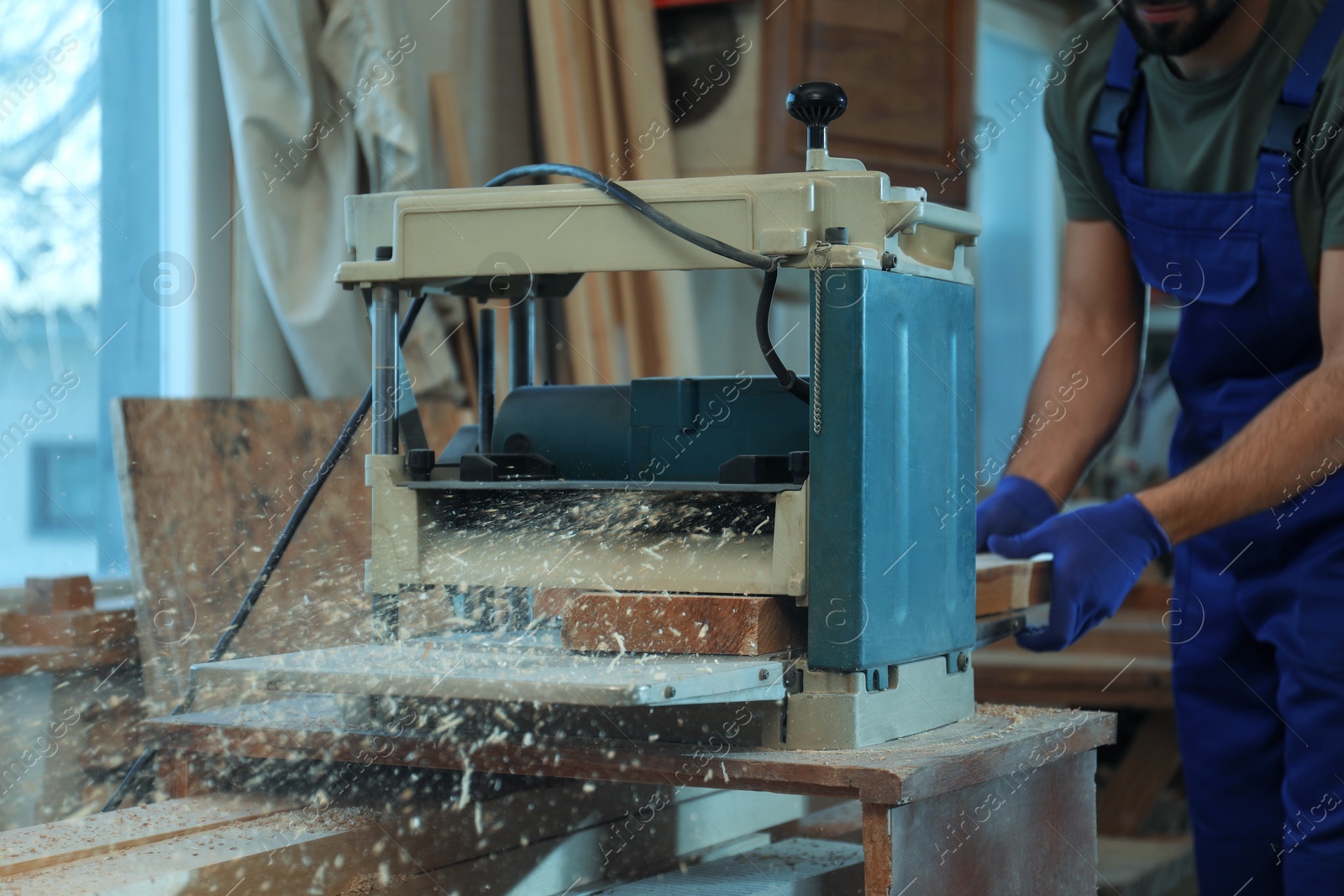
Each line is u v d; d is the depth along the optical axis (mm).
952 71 3311
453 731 1187
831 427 1108
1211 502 1584
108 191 2135
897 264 1151
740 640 1123
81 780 1761
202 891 978
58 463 2012
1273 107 1707
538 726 1188
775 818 1567
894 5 3236
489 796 1211
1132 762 2627
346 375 2209
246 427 1942
